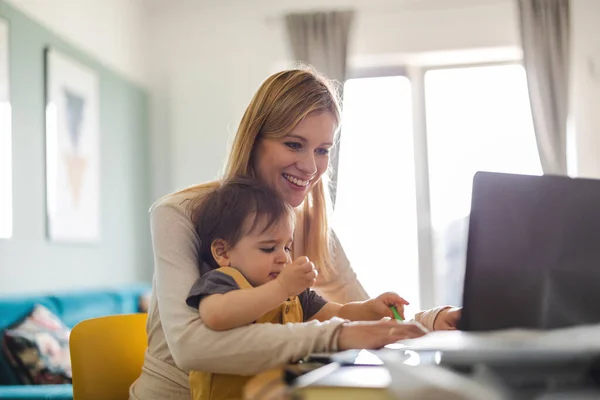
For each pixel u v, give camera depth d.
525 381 0.62
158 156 4.96
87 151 3.94
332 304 1.30
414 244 4.73
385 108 4.80
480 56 4.66
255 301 0.96
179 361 0.98
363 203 4.78
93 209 3.99
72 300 3.05
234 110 4.86
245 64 4.85
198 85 4.91
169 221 1.19
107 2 4.34
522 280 0.84
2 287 3.05
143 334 1.45
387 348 0.93
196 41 4.93
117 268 4.35
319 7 4.73
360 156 4.80
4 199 3.10
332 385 0.65
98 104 4.12
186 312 1.02
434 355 0.84
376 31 4.64
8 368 2.44
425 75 4.79
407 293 4.72
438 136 4.76
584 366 0.62
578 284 0.83
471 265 0.86
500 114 4.67
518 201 0.86
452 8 4.56
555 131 4.27
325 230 1.58
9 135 3.15
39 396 1.88
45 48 3.52
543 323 0.83
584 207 0.84
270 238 1.13
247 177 1.23
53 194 3.52
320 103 1.39
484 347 0.64
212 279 1.05
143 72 4.93
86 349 1.36
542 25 4.33
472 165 4.70
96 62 4.14
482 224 0.87
